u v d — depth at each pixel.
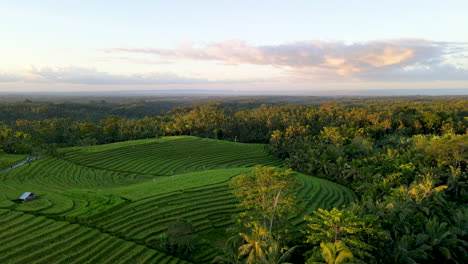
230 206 54.34
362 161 84.38
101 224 43.25
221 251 41.34
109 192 55.66
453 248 35.03
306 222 49.94
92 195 52.09
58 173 77.00
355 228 28.31
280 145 115.19
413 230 37.97
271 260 29.44
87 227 41.69
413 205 45.88
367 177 72.62
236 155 109.44
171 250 39.88
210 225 47.94
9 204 44.78
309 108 176.00
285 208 35.94
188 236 39.72
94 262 35.38
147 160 95.62
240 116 180.12
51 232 39.16
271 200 36.28
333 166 85.94
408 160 79.56
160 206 51.22
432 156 77.00
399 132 127.12
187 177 69.81
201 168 93.75
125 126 143.50
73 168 82.75
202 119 153.12
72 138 126.75
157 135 124.75
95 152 96.44
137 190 58.12
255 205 37.84
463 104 192.75
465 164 72.06
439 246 34.88
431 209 46.06
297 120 145.12
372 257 29.34
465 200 60.19
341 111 161.75
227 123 152.25
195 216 49.78
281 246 35.50
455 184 63.84
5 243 35.88
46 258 34.38
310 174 90.69
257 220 37.44
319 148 99.88
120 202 49.44
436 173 67.50
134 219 46.03
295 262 36.81
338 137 109.00
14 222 39.97
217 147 115.44
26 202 46.91
